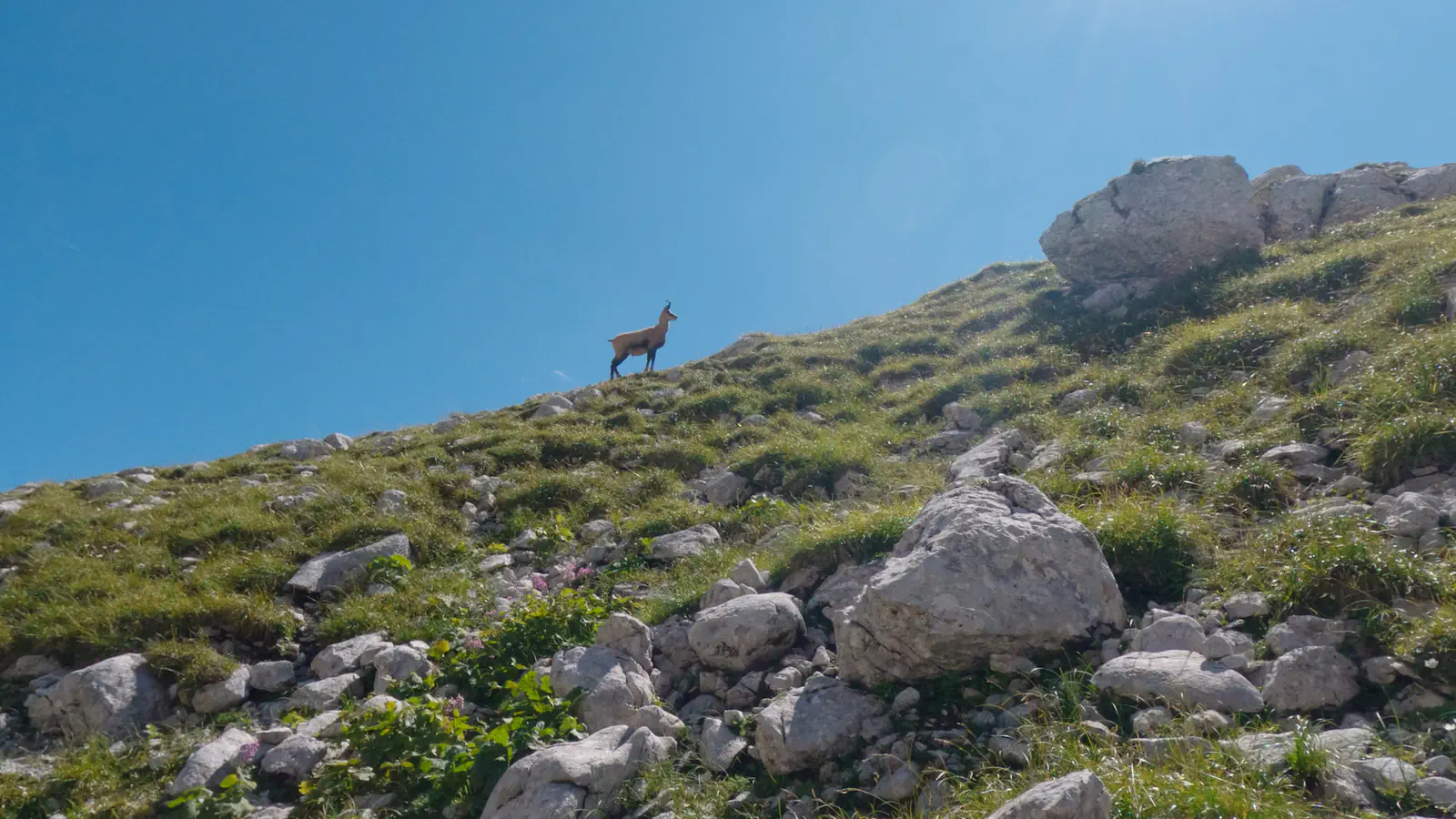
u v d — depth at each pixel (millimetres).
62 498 15102
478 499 14250
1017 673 6441
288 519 12914
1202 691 5629
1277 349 12266
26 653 9820
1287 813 4410
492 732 6777
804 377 18203
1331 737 5074
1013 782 5289
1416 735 5086
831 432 15438
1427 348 9602
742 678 7535
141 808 7082
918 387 16500
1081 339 16141
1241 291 14992
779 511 12109
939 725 6266
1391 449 8219
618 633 8094
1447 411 8367
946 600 6301
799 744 6156
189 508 13891
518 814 5777
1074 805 4141
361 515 12945
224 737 7672
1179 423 11070
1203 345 13148
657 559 11469
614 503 13688
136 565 11758
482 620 10055
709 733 6734
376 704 7906
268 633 10242
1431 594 6094
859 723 6375
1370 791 4664
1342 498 8031
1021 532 6715
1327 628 6133
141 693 8734
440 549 12508
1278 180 18766
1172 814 4504
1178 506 8344
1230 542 7844
